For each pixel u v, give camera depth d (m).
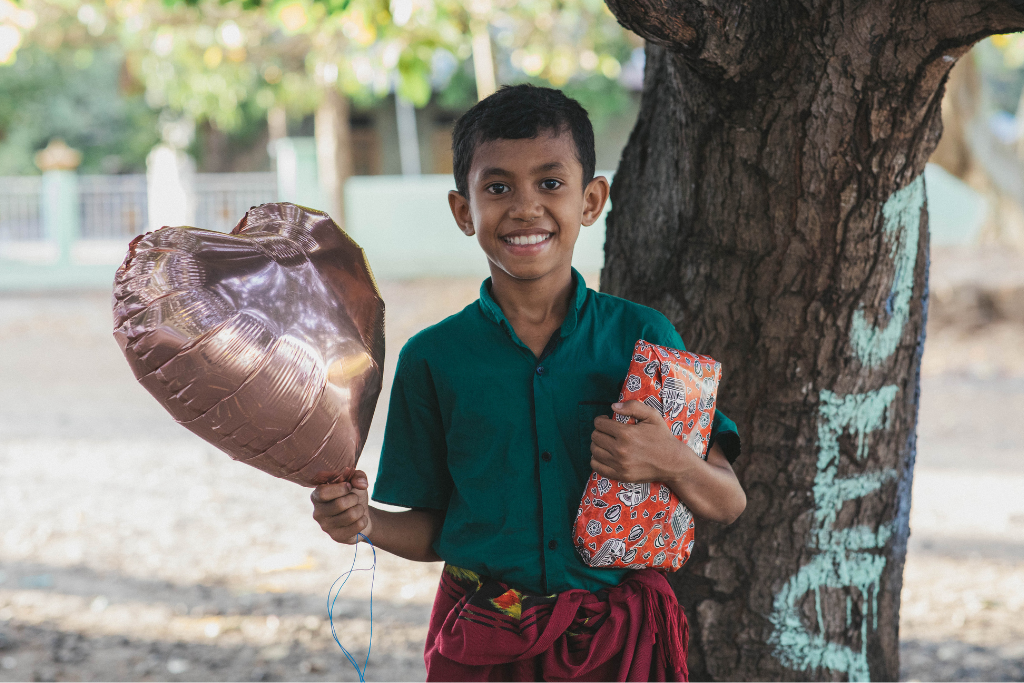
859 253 1.98
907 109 1.84
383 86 8.09
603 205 1.69
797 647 2.18
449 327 1.69
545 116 1.52
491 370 1.63
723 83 1.87
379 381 1.55
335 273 1.52
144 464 6.07
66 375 8.99
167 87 12.74
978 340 9.27
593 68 9.77
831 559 2.17
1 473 5.86
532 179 1.52
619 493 1.54
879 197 1.94
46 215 14.74
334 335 1.46
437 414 1.72
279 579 4.17
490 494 1.61
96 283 14.50
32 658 3.35
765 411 2.10
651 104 2.28
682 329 2.14
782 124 1.90
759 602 2.18
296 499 5.37
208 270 1.39
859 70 1.80
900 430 2.17
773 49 1.81
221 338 1.35
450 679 1.61
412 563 4.41
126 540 4.67
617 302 1.71
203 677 3.22
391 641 3.54
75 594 3.98
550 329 1.66
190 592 4.02
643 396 1.54
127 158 22.45
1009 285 9.49
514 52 9.52
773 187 1.96
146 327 1.34
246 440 1.42
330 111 13.73
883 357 2.09
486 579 1.62
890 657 2.30
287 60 13.01
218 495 5.42
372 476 5.73
